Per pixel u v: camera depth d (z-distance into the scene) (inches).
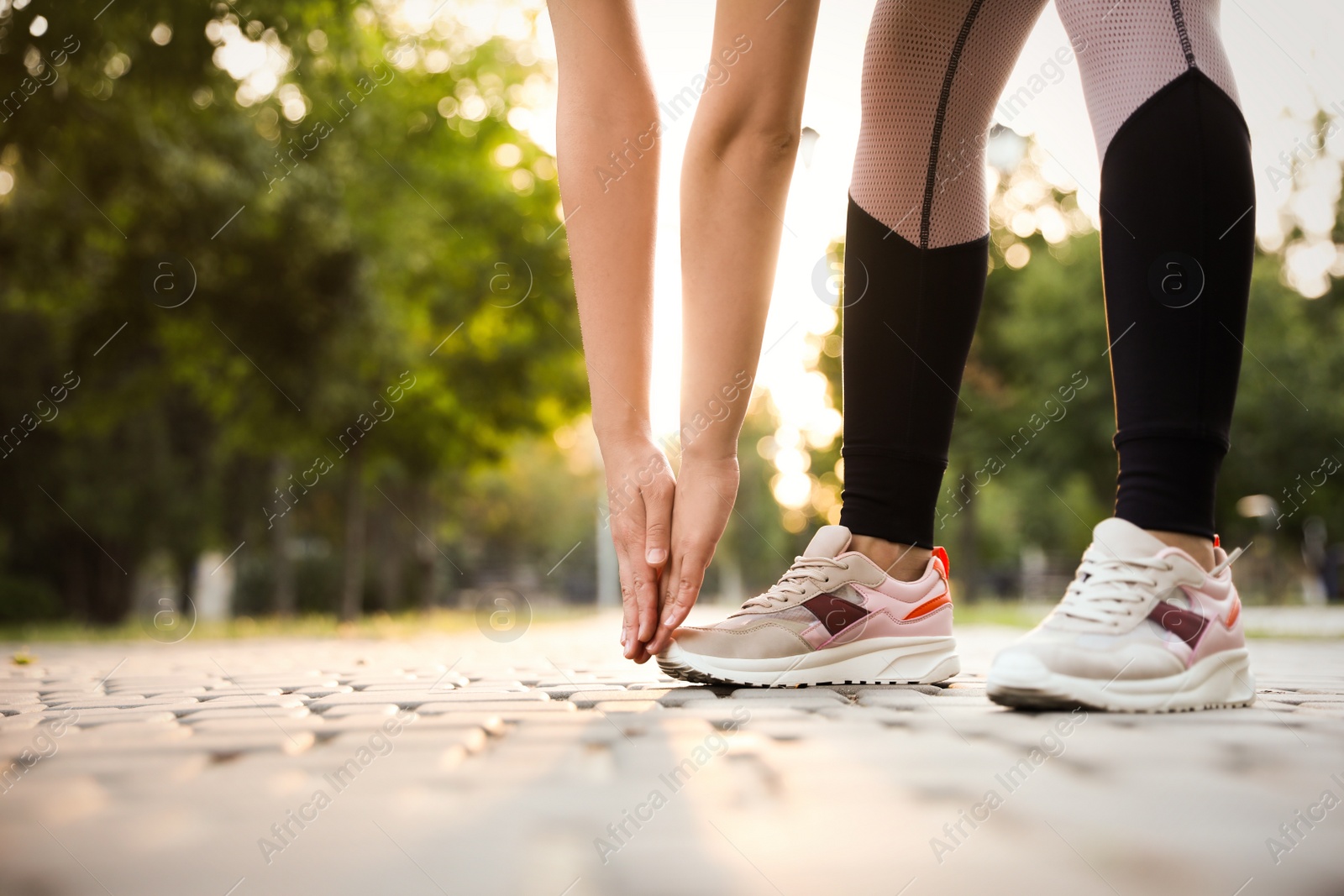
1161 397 66.3
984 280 83.2
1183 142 65.7
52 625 805.9
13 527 792.9
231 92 339.0
